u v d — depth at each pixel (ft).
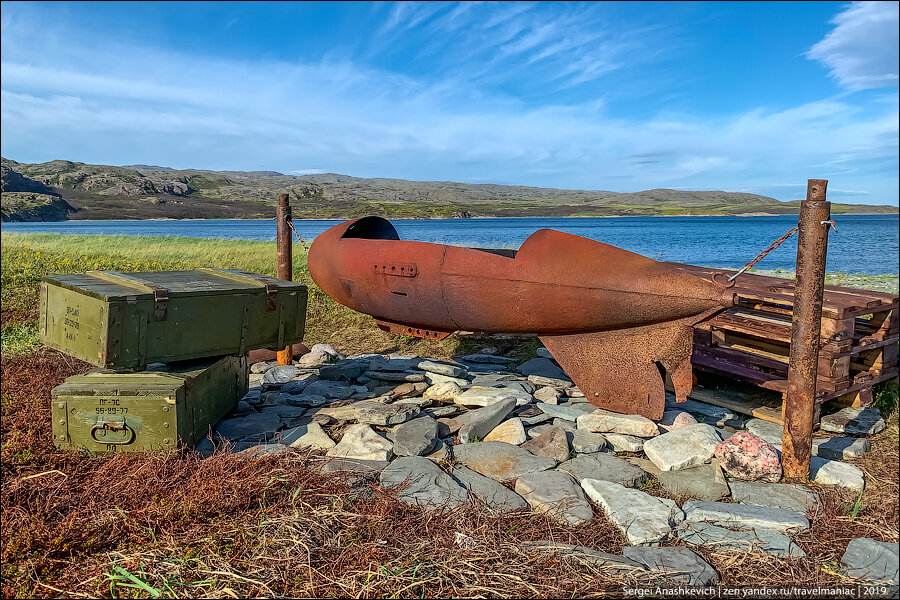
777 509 11.35
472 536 10.19
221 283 16.05
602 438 14.56
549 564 9.37
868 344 16.76
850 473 12.91
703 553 10.07
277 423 16.05
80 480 12.42
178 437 13.14
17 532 10.23
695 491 12.28
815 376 12.59
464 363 22.90
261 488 11.63
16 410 17.03
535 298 15.76
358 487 12.05
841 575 9.41
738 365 18.07
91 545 9.92
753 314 19.12
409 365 21.20
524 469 13.12
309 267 20.75
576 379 16.38
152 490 11.54
